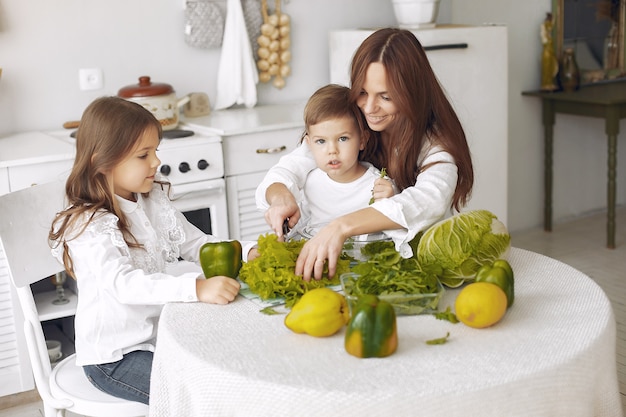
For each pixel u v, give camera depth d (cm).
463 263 158
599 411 137
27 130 325
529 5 435
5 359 278
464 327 139
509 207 455
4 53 315
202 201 300
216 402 126
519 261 174
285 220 181
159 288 163
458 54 353
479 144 368
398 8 361
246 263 163
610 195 419
